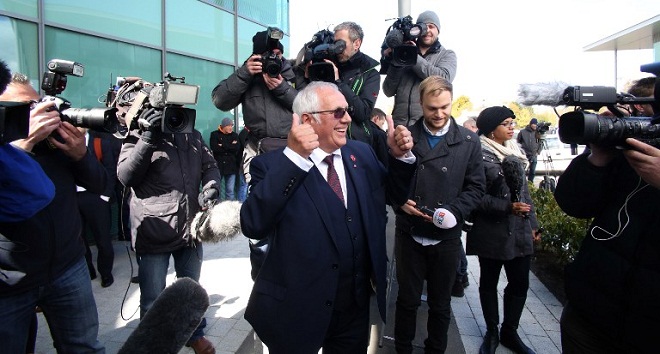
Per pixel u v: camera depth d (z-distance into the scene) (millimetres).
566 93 1660
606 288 1729
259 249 3109
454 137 2982
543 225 5617
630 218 1697
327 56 2887
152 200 3027
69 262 2283
